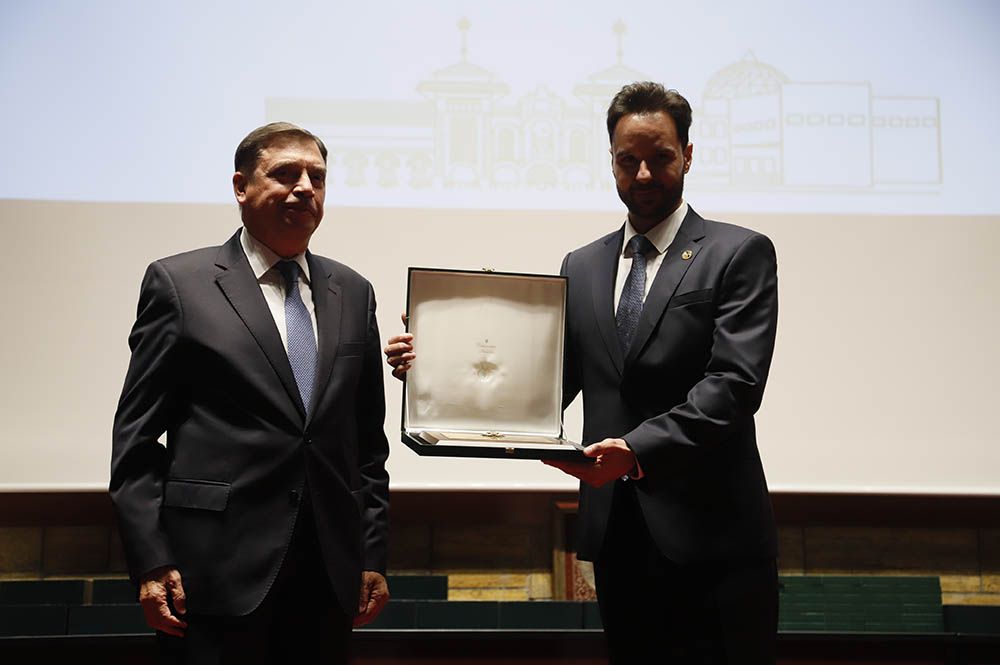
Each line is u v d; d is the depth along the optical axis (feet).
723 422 5.17
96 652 8.86
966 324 10.16
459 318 5.89
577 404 9.85
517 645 9.21
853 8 10.48
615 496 5.65
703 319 5.54
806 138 10.30
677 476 5.46
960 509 10.51
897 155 10.36
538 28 10.28
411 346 5.69
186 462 5.18
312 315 5.74
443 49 10.22
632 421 5.59
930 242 10.26
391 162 10.11
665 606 5.52
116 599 9.53
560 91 10.24
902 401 10.04
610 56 10.28
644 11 10.34
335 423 5.43
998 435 10.01
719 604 5.33
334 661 5.28
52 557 10.19
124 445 5.14
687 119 5.74
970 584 10.62
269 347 5.34
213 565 5.01
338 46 10.17
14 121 9.86
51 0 10.00
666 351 5.53
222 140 10.01
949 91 10.46
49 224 9.79
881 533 10.69
